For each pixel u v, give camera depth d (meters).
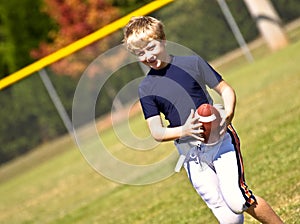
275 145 20.53
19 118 42.47
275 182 16.53
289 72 34.56
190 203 17.73
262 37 45.06
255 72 39.31
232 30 44.50
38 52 49.12
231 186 10.51
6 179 42.34
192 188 19.61
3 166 42.50
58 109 42.19
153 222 17.06
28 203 29.14
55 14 49.00
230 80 39.75
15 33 48.94
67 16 49.00
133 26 10.59
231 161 10.66
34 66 41.97
